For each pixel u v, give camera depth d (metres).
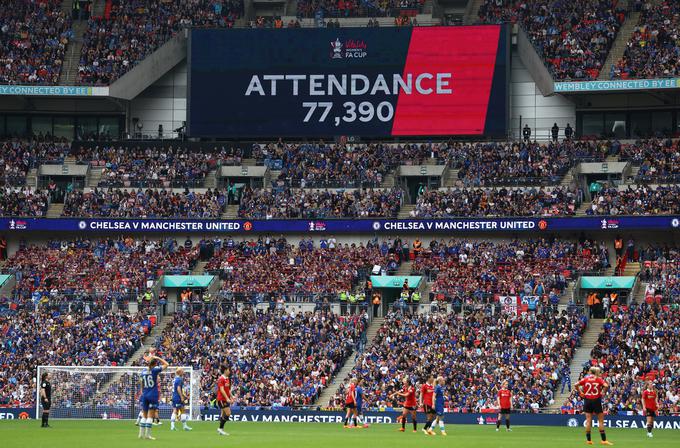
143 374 63.09
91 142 148.88
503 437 71.12
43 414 78.75
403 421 78.00
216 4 156.62
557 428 90.94
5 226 137.38
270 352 113.44
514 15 148.88
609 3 148.75
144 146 148.75
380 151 144.25
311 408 104.12
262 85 146.88
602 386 61.47
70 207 139.00
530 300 117.31
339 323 118.56
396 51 144.88
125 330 119.38
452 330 113.94
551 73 140.88
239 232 138.50
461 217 132.00
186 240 138.25
